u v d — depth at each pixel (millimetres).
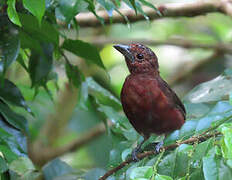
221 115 7289
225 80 9633
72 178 9672
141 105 9625
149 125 9789
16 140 8070
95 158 16531
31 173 8359
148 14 11203
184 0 15820
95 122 17266
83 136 15391
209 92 9555
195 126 7531
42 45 8688
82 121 17219
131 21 11258
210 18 17938
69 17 7426
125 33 18000
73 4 7438
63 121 15914
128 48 10281
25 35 8281
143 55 10172
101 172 9562
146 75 10047
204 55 18109
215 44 15930
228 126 5988
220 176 5805
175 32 18250
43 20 7836
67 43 8516
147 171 6227
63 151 15070
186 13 11383
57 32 8016
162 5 11273
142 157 7691
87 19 11211
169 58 18375
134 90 9703
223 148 5816
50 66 8836
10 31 8000
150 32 18141
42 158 14820
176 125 9781
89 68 15172
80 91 9461
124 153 7578
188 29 18297
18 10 8008
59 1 7602
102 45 15805
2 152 7699
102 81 15461
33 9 6742
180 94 17812
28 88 11703
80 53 8633
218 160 5910
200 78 17922
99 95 10305
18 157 8000
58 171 9875
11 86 8516
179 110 9750
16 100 8508
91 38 15781
